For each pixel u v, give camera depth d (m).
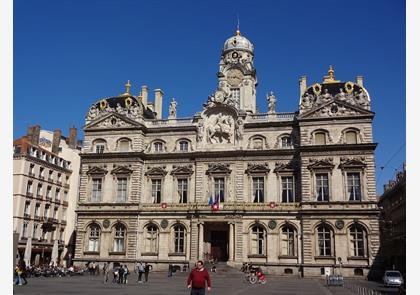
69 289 42.12
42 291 38.91
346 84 76.25
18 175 90.31
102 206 82.12
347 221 70.56
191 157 81.88
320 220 71.75
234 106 81.38
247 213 75.94
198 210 77.12
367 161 71.62
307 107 76.69
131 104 86.31
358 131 73.12
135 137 84.06
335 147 72.88
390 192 93.50
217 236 80.12
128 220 80.69
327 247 71.25
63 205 105.38
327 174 73.06
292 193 76.19
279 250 73.50
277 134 79.25
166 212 79.56
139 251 79.81
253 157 79.06
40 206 96.00
